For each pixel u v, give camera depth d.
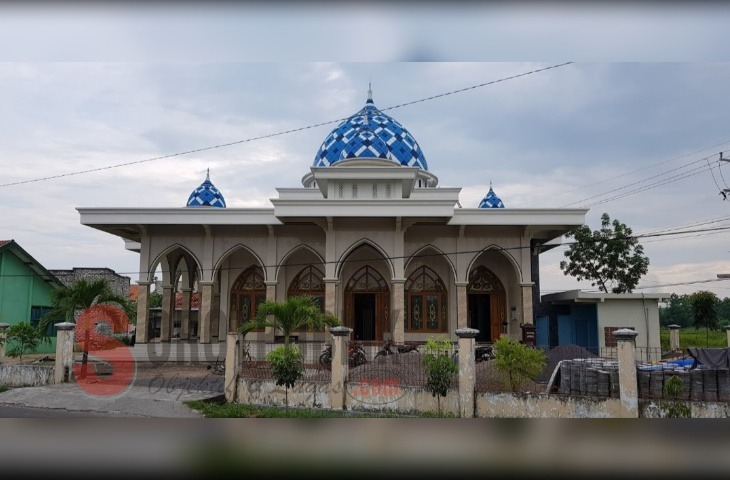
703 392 10.07
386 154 23.23
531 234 20.72
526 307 20.00
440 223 19.97
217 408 11.75
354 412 11.57
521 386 12.18
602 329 19.98
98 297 15.71
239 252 22.19
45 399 12.62
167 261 22.05
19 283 22.84
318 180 20.22
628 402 9.84
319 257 21.00
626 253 26.05
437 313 21.62
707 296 23.58
